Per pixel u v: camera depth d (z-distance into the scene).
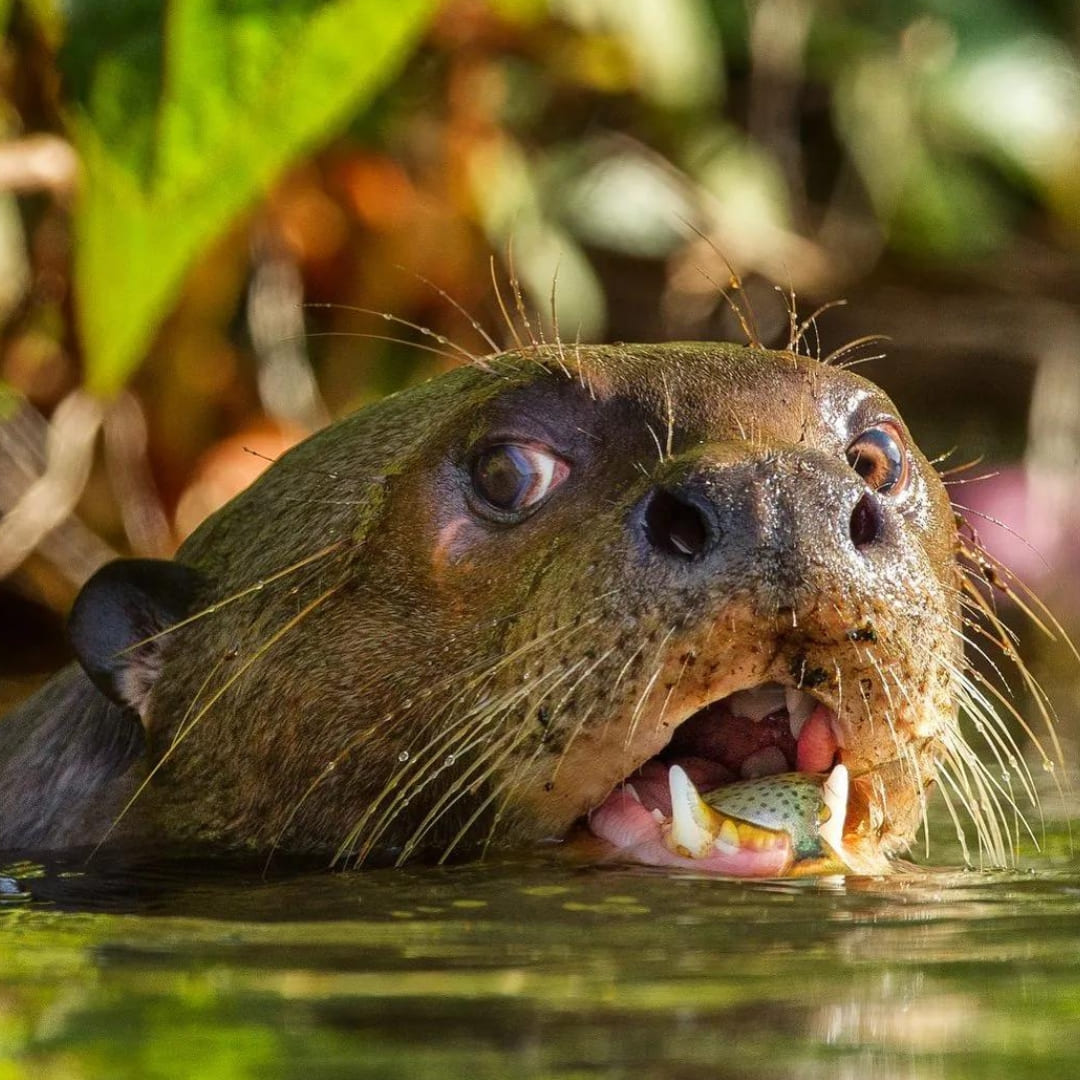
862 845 5.54
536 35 12.05
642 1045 3.49
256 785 6.03
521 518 5.61
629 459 5.51
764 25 13.77
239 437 11.52
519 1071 3.33
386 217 11.71
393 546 5.81
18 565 11.27
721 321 13.15
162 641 6.42
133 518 11.48
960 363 13.51
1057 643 11.05
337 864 5.70
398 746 5.71
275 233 11.64
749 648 5.02
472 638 5.59
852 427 5.70
